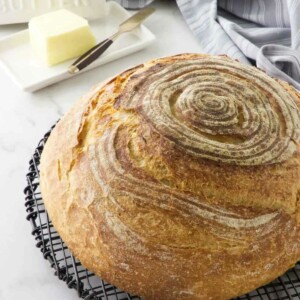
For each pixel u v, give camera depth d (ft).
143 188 1.69
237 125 1.75
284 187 1.72
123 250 1.69
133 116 1.79
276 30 2.82
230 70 1.91
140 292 1.74
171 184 1.69
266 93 1.87
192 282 1.69
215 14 2.92
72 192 1.78
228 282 1.70
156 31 3.03
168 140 1.71
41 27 2.68
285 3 2.85
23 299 1.91
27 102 2.61
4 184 2.24
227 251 1.68
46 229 2.02
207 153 1.69
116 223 1.70
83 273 1.91
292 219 1.74
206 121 1.74
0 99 2.61
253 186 1.68
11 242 2.05
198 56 2.05
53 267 1.88
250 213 1.69
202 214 1.67
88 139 1.82
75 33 2.69
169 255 1.67
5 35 2.95
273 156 1.73
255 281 1.73
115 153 1.74
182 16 3.12
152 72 1.89
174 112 1.77
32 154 2.36
